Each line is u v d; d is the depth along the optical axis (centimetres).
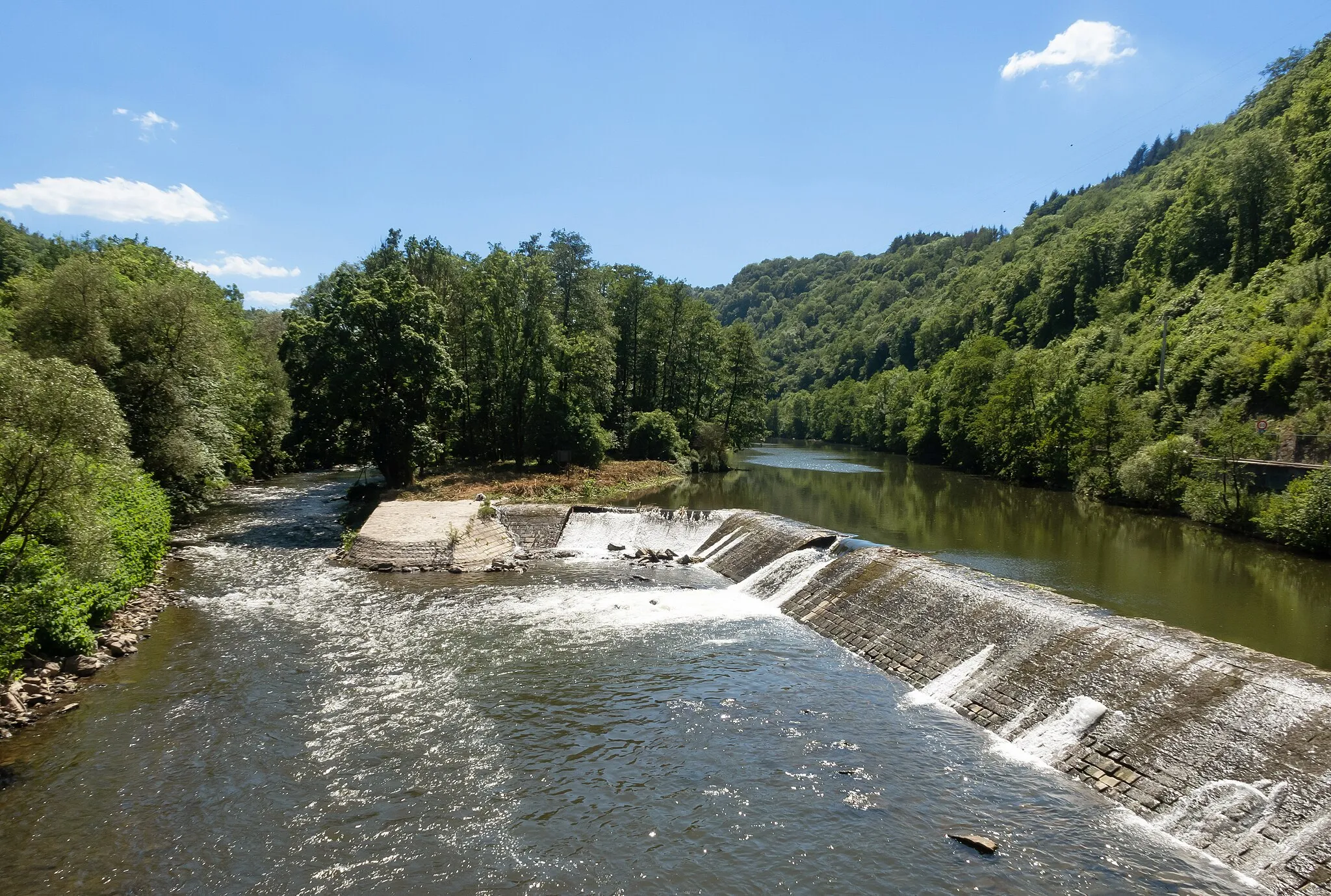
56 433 1867
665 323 10000
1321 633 2778
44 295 3906
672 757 1761
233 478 6912
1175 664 1764
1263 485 4928
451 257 7806
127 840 1411
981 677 2098
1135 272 11281
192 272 7381
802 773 1681
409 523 4072
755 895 1265
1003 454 8538
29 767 1670
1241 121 12912
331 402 5225
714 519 4459
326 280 8369
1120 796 1541
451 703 2062
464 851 1395
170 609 2919
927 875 1309
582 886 1292
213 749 1773
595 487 6525
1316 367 5606
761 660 2439
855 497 6762
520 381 7275
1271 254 8650
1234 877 1274
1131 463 5988
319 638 2597
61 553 2002
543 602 3133
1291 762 1402
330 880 1305
